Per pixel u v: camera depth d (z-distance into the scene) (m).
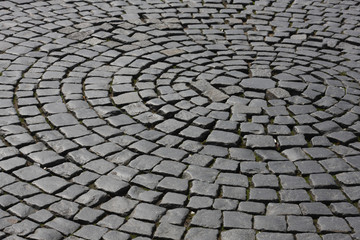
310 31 7.36
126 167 4.34
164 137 4.79
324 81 5.91
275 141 4.79
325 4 8.47
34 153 4.48
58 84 5.70
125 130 4.88
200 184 4.14
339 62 6.43
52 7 7.95
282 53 6.64
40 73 5.93
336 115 5.22
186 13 7.91
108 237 3.56
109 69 6.08
